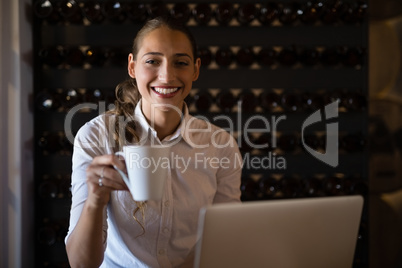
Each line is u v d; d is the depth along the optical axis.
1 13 2.32
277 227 0.91
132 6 2.40
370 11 2.59
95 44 2.58
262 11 2.45
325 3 2.45
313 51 2.49
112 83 2.59
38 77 2.54
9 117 2.33
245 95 2.46
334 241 0.96
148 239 1.36
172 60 1.34
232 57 2.51
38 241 2.54
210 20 2.50
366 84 2.58
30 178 2.46
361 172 2.64
